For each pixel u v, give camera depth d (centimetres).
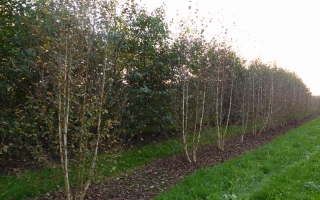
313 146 711
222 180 461
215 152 719
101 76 430
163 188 460
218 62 718
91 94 375
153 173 552
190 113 700
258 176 485
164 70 810
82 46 372
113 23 431
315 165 510
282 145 744
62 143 335
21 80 509
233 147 788
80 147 346
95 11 388
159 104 819
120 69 475
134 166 609
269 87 1119
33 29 359
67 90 330
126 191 445
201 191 412
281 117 1243
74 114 381
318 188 400
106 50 401
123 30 493
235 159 610
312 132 991
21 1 495
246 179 465
